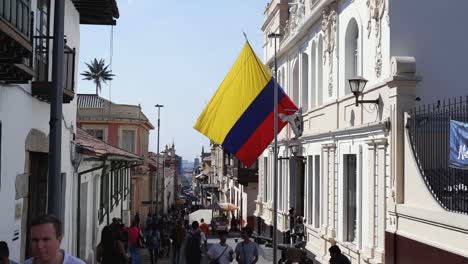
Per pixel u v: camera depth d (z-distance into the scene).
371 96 14.84
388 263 12.96
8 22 6.26
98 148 15.97
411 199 12.31
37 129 10.64
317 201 21.47
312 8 21.41
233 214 45.56
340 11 17.86
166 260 23.72
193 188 145.25
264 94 14.94
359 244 15.75
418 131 12.24
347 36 17.34
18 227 9.53
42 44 10.86
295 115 23.22
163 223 27.25
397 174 12.86
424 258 11.20
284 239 24.30
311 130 21.84
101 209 20.00
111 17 15.90
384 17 14.04
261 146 14.88
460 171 10.18
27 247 10.69
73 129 13.95
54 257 3.91
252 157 14.84
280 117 15.09
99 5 14.86
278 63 28.97
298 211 24.84
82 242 16.61
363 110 15.52
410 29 13.66
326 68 19.41
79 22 15.37
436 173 11.36
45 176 11.65
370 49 15.05
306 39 22.80
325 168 19.67
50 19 11.38
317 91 20.94
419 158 12.15
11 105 8.88
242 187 41.47
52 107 7.33
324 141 19.92
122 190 29.08
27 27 7.55
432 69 13.64
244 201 39.84
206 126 14.85
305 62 23.84
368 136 15.07
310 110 21.83
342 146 17.73
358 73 15.97
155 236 22.12
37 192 11.51
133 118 43.28
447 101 13.56
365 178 15.36
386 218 13.66
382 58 14.16
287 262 13.45
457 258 9.78
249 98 14.88
